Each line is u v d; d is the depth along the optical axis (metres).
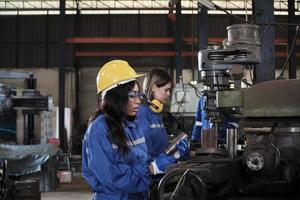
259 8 4.55
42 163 6.71
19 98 7.77
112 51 13.99
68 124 12.78
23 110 8.12
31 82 8.36
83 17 14.04
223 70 2.54
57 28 14.08
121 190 1.71
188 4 13.88
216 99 2.38
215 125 2.47
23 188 4.77
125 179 1.66
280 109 2.22
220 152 2.10
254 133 2.34
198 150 2.13
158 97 2.43
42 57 14.09
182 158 2.00
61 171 8.21
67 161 8.58
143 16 14.07
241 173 2.03
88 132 1.72
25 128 9.17
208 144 2.12
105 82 1.73
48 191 6.92
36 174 6.83
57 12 14.10
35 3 14.07
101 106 1.75
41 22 14.08
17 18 14.06
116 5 14.08
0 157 6.48
